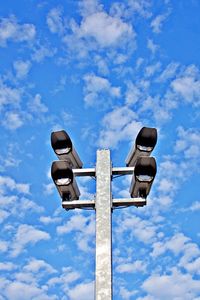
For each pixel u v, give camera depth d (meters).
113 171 7.76
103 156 7.77
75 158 8.05
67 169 7.61
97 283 6.70
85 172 7.81
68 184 7.57
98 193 7.44
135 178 7.46
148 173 7.48
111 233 7.12
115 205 7.55
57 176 7.63
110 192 7.45
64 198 7.72
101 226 7.14
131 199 7.53
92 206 7.57
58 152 7.94
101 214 7.24
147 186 7.52
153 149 7.82
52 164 7.66
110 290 6.64
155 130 7.83
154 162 7.51
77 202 7.55
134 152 7.88
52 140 7.98
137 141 7.81
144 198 7.54
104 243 6.99
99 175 7.59
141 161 7.50
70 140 7.95
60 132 7.97
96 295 6.62
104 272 6.77
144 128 7.82
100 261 6.85
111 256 6.90
